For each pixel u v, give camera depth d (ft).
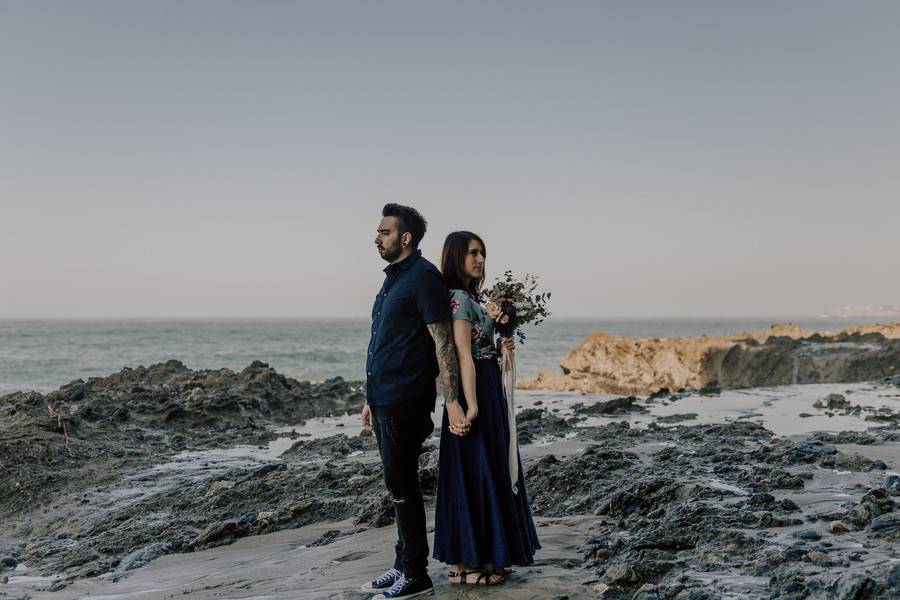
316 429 43.01
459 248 13.53
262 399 48.62
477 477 13.02
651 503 17.95
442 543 13.11
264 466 29.07
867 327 86.63
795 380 69.36
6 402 45.88
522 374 136.56
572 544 15.57
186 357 175.42
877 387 52.49
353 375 136.56
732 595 11.21
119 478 31.65
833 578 10.91
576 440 31.60
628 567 12.72
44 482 31.04
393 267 13.57
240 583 16.22
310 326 587.68
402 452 13.32
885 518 14.11
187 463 34.09
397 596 12.98
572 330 510.58
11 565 22.26
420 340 13.24
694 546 14.32
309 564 16.94
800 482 18.70
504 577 13.16
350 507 22.81
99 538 23.54
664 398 48.98
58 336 304.91
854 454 22.08
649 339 84.74
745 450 25.88
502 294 13.30
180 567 19.21
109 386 55.26
